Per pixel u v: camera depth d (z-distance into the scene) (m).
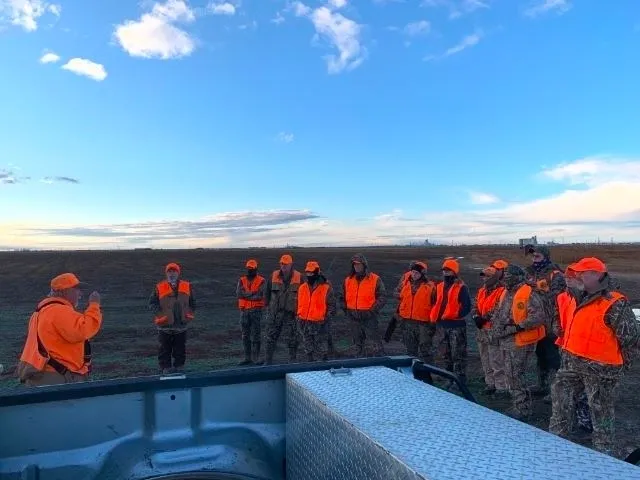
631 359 4.80
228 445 2.71
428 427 1.89
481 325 7.96
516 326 6.39
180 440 2.66
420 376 3.03
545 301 7.13
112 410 2.59
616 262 44.44
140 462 2.55
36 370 4.42
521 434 1.81
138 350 11.61
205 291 23.62
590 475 1.46
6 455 2.43
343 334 13.45
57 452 2.50
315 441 2.31
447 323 8.35
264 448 2.77
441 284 8.51
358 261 9.27
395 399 2.27
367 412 2.09
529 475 1.47
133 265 43.81
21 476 2.39
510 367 6.54
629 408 7.38
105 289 24.73
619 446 5.81
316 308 9.20
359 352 9.42
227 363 10.39
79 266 42.56
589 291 4.88
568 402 5.08
